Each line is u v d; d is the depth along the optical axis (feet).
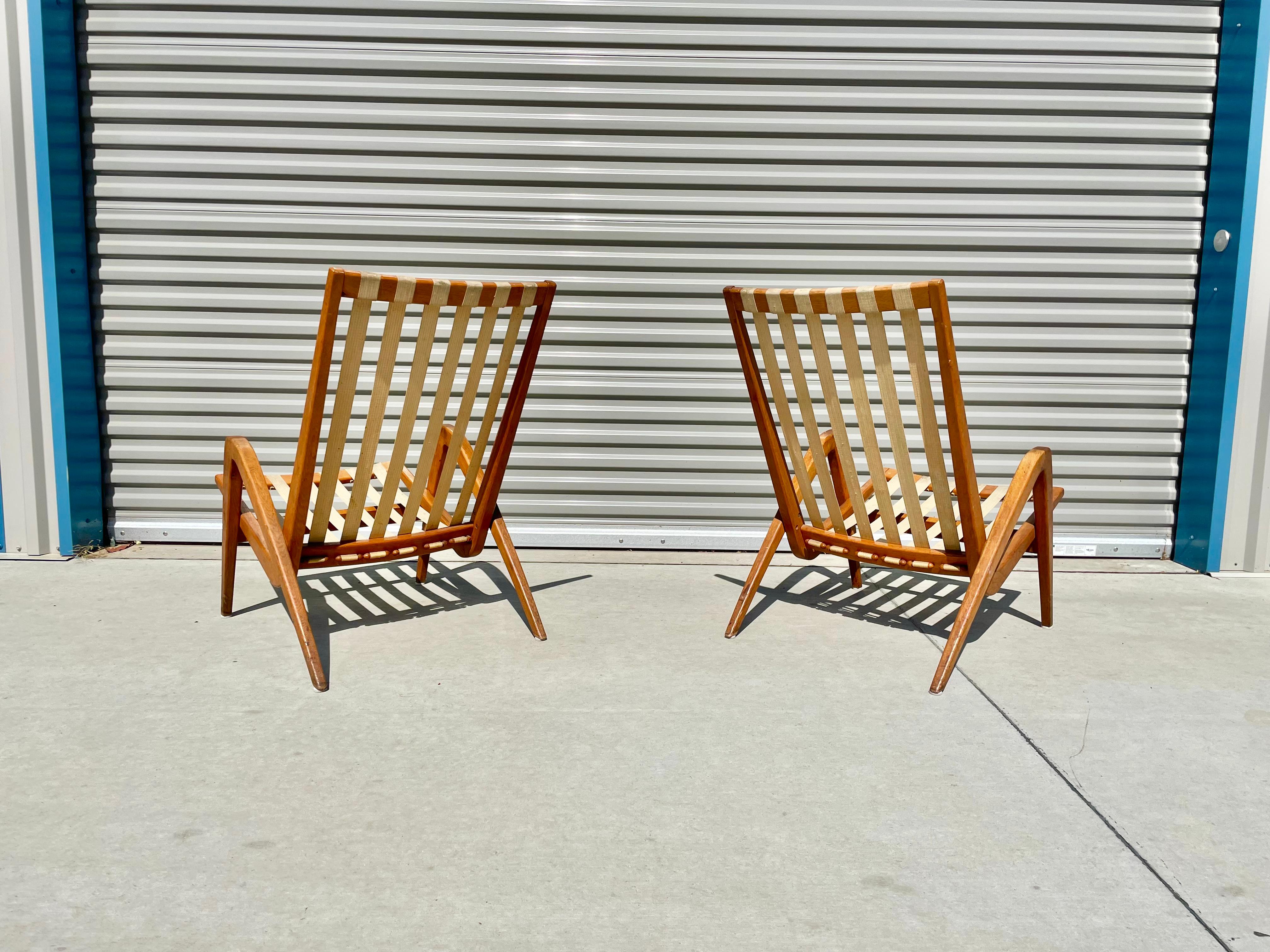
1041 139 11.85
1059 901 5.04
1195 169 11.88
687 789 6.19
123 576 11.05
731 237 12.01
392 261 12.03
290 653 8.58
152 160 11.73
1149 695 7.86
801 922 4.85
